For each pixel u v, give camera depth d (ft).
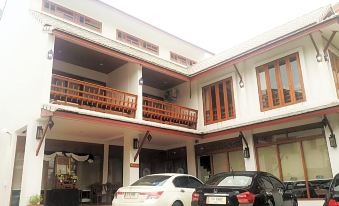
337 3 43.09
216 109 47.91
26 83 37.27
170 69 46.24
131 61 41.65
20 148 40.19
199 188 23.34
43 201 31.27
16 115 39.58
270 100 41.09
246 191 21.01
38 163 31.17
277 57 41.11
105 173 44.37
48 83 32.45
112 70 47.19
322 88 35.68
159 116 45.01
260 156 40.34
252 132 41.55
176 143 51.42
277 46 38.83
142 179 29.25
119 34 53.42
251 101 43.21
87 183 42.60
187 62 64.75
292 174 36.86
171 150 53.01
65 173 38.83
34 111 32.86
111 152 46.34
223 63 44.65
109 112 38.50
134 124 37.19
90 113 32.83
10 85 44.52
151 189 25.82
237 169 43.29
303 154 36.27
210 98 49.21
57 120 32.78
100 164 44.55
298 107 37.73
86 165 43.06
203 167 47.50
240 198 20.67
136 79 42.57
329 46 38.34
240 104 44.52
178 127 42.75
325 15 37.60
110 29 51.93
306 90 37.35
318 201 33.40
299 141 36.83
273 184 24.52
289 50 39.93
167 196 26.14
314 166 35.19
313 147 35.63
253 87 43.39
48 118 31.27
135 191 26.12
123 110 40.75
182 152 51.11
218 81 48.44
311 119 35.94
